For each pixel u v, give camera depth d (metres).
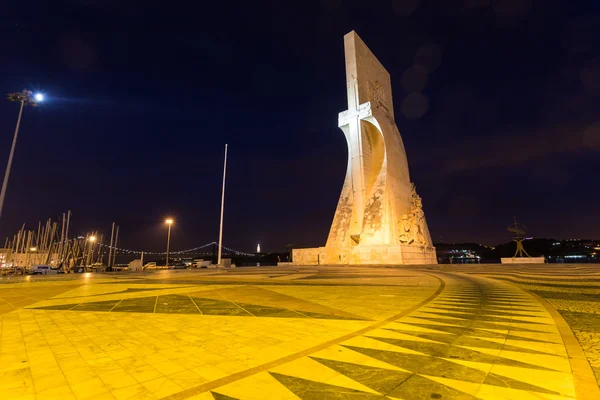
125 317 7.58
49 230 63.28
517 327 6.37
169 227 42.97
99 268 48.81
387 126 52.81
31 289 14.11
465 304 9.22
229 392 3.41
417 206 53.00
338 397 3.27
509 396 3.27
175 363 4.35
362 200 48.06
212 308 8.77
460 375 3.86
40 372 4.04
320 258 50.00
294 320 7.11
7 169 22.62
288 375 3.88
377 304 9.27
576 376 3.81
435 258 53.12
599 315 7.67
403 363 4.29
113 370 4.09
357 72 51.19
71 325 6.75
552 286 14.25
